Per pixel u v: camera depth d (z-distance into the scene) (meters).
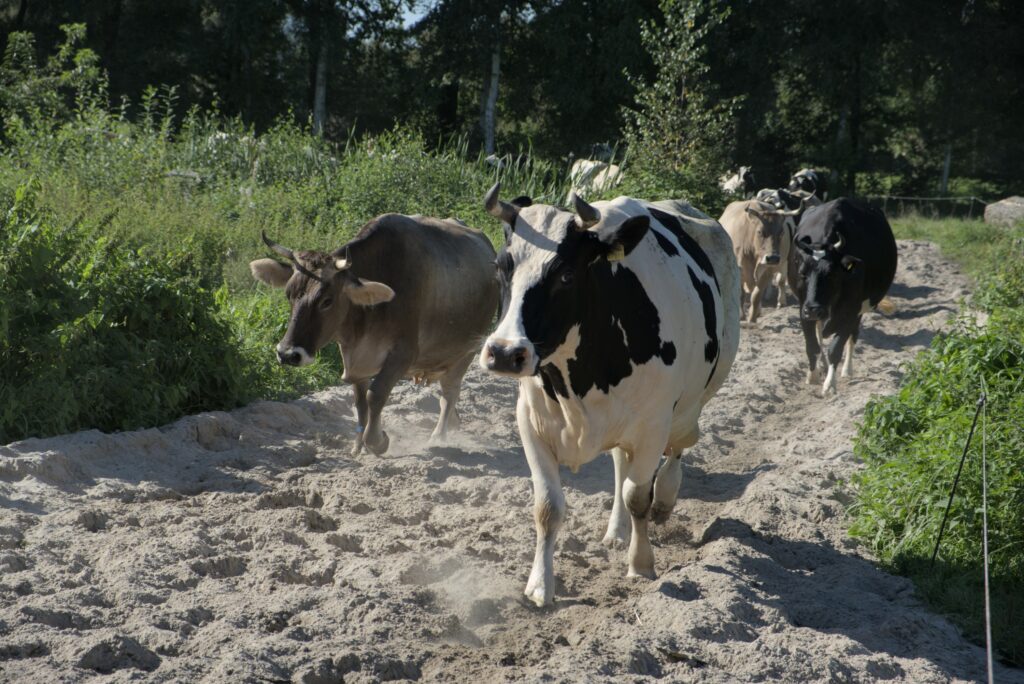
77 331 7.84
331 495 6.76
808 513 6.94
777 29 39.12
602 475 7.94
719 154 22.09
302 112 39.12
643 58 35.50
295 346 7.39
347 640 4.57
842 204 12.37
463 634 4.86
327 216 15.81
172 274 9.13
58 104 22.20
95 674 4.18
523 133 41.78
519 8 37.09
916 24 39.78
